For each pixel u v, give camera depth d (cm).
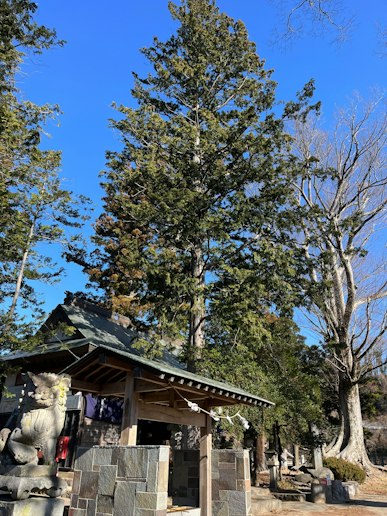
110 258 2308
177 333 1238
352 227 1711
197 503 716
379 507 1130
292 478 1820
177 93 1803
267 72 1797
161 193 1322
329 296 1391
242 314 1145
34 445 604
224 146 1424
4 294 1195
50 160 1195
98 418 1309
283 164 1364
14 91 1064
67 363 1355
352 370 2064
